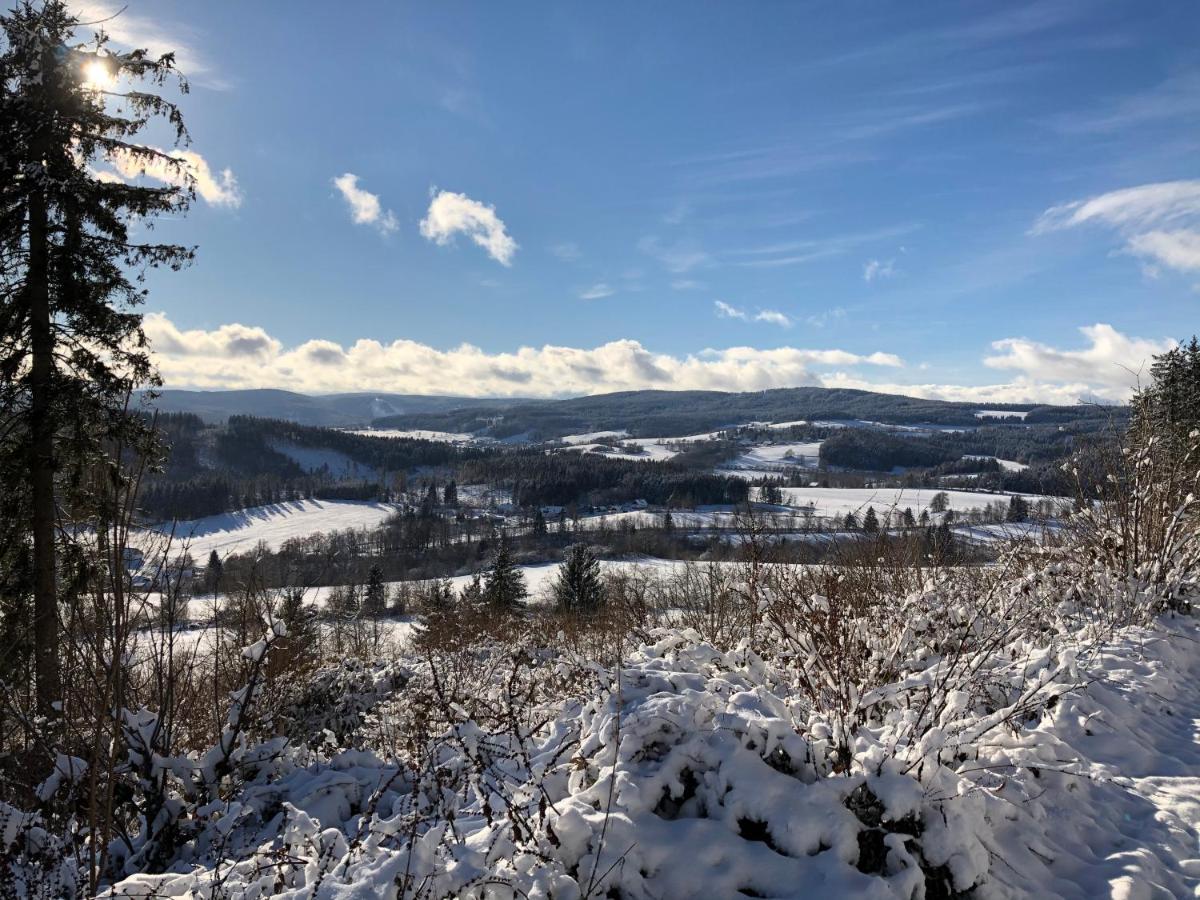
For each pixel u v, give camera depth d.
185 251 9.89
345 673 6.24
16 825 3.00
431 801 3.02
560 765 2.93
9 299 9.19
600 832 2.48
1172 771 3.94
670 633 4.36
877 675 3.79
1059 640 5.65
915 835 2.69
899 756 3.00
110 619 3.18
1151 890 2.82
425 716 3.38
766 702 3.15
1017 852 2.96
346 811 3.85
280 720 4.95
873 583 6.00
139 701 4.09
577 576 23.36
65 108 9.17
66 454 8.72
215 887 2.51
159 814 3.63
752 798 2.65
